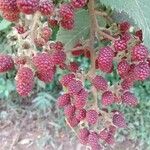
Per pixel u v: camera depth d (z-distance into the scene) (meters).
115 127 0.23
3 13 0.17
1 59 0.19
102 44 0.22
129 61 0.21
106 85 0.22
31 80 0.18
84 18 0.23
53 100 0.71
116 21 0.23
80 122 0.23
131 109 0.67
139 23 0.19
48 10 0.17
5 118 0.71
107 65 0.20
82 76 0.22
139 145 0.66
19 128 0.70
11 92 0.73
